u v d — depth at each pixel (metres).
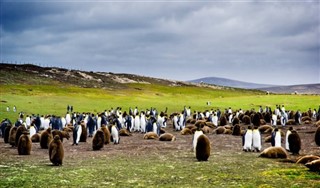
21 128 30.34
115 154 24.98
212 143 31.81
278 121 55.78
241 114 60.84
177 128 49.53
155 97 125.50
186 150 27.05
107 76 182.12
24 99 84.25
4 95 87.81
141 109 84.19
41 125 49.50
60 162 19.92
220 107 94.75
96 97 105.44
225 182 15.26
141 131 45.91
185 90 170.00
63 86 135.75
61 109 74.06
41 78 146.12
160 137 35.16
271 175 16.59
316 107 90.12
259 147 26.09
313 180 15.43
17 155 24.97
